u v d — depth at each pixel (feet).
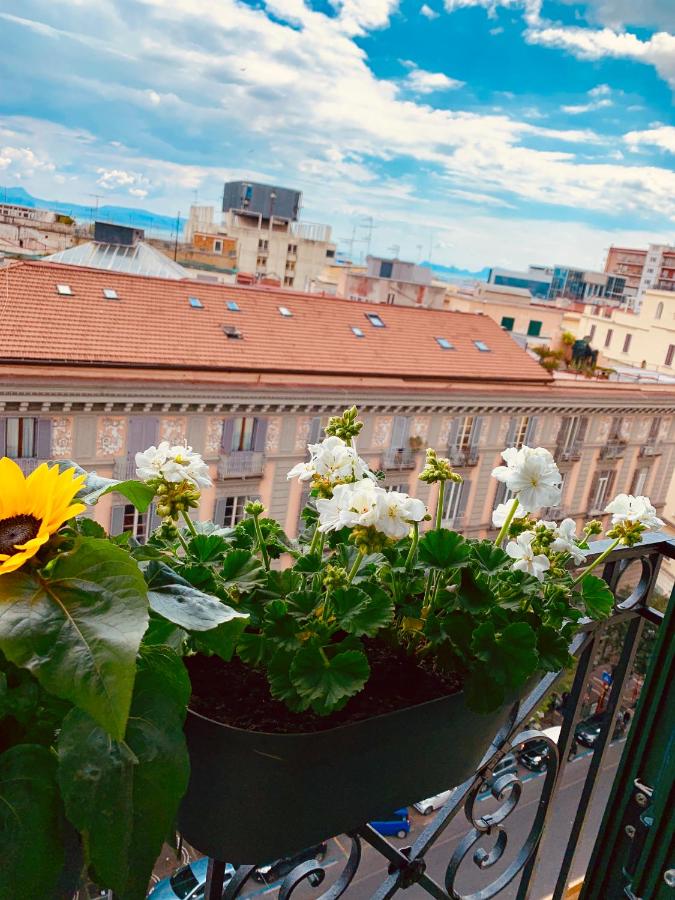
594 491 67.15
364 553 2.95
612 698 4.68
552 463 3.35
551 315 120.88
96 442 35.99
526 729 4.15
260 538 3.22
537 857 4.51
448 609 3.00
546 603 3.32
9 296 38.93
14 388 32.63
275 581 2.94
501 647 2.86
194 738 2.43
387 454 52.03
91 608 1.69
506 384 57.98
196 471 3.04
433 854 29.63
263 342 47.21
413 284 104.06
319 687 2.48
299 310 53.57
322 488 3.25
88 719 1.75
